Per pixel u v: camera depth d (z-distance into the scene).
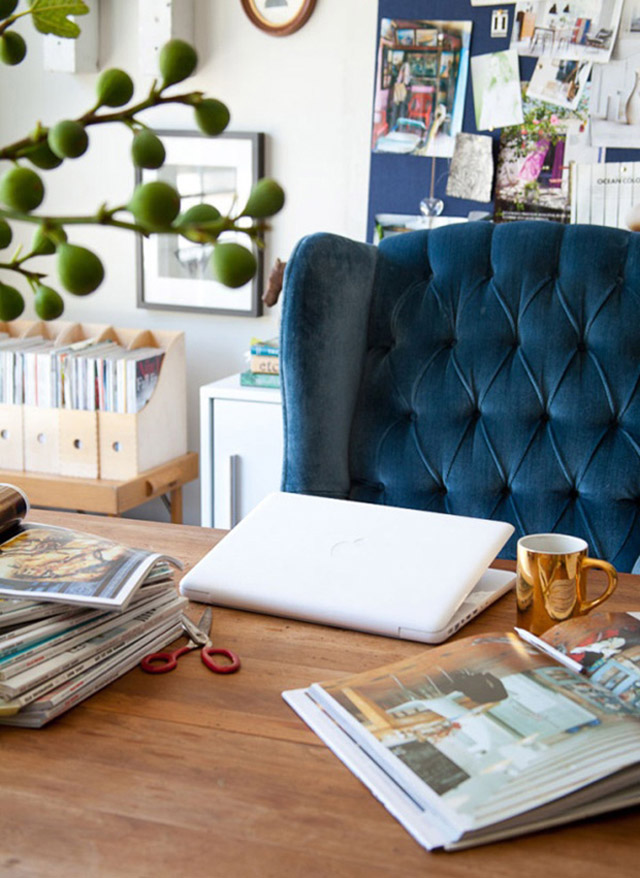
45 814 0.80
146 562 1.10
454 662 1.02
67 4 0.52
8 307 0.48
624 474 1.76
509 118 2.83
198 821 0.79
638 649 1.02
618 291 1.80
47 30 0.53
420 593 1.17
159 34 2.98
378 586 1.19
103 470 2.89
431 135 2.90
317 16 2.95
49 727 0.94
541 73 2.78
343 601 1.18
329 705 0.95
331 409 1.83
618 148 2.76
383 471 1.89
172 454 3.03
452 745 0.86
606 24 2.71
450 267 1.89
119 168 3.24
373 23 2.90
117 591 1.02
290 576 1.23
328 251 1.81
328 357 1.81
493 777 0.81
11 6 0.51
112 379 2.82
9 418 2.92
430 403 1.87
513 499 1.83
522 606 1.15
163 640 1.11
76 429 2.86
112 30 3.14
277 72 3.02
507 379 1.83
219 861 0.74
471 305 1.87
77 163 3.29
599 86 2.74
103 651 1.02
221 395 2.70
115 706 0.98
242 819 0.79
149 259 3.23
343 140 3.00
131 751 0.90
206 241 0.45
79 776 0.85
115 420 2.84
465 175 2.89
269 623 1.19
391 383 1.90
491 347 1.85
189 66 0.50
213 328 3.25
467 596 1.21
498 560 1.40
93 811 0.80
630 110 2.73
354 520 1.34
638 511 1.77
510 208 2.88
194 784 0.84
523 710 0.91
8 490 1.24
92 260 0.41
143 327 3.33
